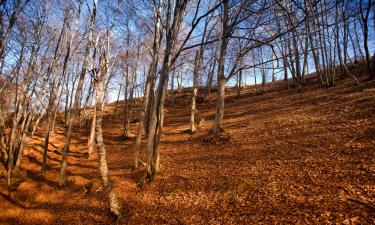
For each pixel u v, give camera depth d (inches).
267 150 352.8
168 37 323.6
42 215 306.8
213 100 1168.2
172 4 399.5
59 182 402.6
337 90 626.8
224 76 483.5
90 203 312.7
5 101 564.7
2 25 360.8
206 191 267.9
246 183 259.1
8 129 605.9
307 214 178.5
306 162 275.7
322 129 372.5
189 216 224.1
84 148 684.1
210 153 410.3
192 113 625.9
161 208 255.0
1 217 312.0
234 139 449.4
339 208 176.1
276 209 197.2
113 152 599.5
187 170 350.0
